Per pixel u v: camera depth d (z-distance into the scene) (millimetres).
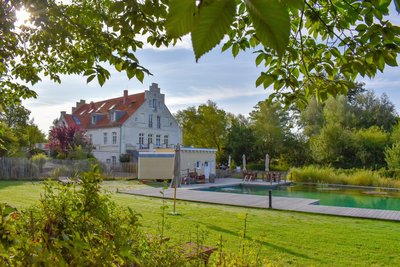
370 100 36125
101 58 3365
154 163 27812
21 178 24359
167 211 10969
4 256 1194
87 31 3533
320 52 2604
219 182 26828
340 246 7141
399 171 25328
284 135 38406
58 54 4961
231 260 3242
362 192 21656
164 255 2684
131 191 17500
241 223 9227
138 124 39250
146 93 40438
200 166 30922
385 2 1658
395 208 15711
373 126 32875
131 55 2920
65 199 1824
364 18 1849
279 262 5176
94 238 1724
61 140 33719
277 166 37156
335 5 2037
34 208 1958
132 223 2154
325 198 19000
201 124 42500
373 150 30938
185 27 554
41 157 26531
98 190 1854
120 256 1734
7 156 25172
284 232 8305
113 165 29016
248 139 39969
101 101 47219
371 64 2061
